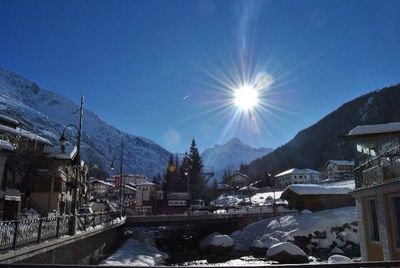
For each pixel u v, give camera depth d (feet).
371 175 54.49
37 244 51.88
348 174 333.21
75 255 72.54
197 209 245.65
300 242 158.81
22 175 126.93
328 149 565.12
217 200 378.94
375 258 54.19
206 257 142.82
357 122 573.33
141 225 181.27
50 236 58.80
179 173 405.39
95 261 94.84
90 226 90.17
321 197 206.18
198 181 393.09
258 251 156.87
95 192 317.01
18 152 120.88
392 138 64.90
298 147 652.07
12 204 105.70
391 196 47.57
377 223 54.80
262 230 181.57
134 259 111.34
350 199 206.90
